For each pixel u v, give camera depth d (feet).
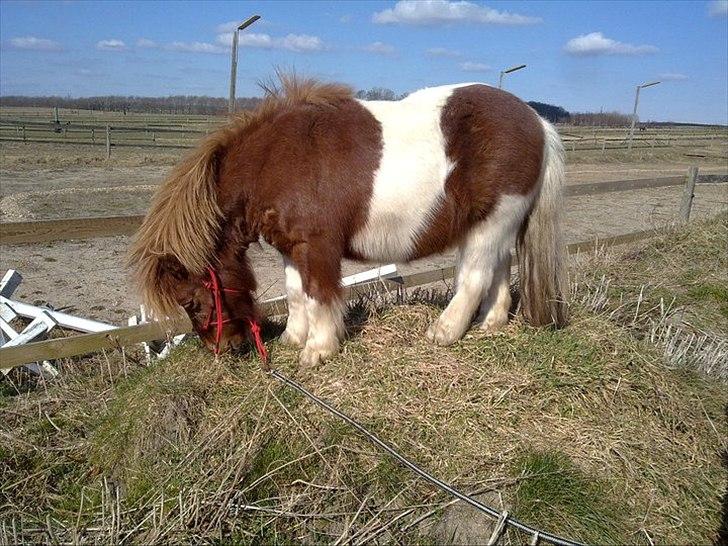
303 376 11.12
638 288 17.47
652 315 15.94
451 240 11.60
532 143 11.43
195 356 11.85
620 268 19.51
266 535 8.54
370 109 11.14
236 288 11.37
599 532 8.43
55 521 9.05
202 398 10.60
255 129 11.07
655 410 10.91
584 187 23.70
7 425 11.09
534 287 12.32
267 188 10.85
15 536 8.54
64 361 13.14
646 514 8.86
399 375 11.02
